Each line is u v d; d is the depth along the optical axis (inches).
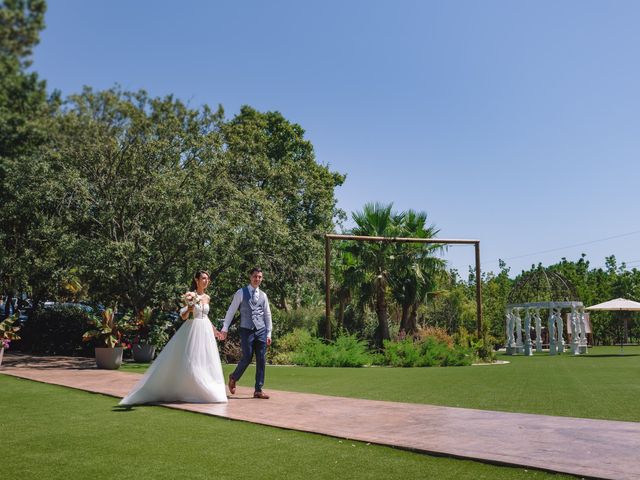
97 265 604.1
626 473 138.4
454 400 301.9
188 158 685.9
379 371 532.4
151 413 238.7
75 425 209.5
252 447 173.0
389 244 919.7
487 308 1325.0
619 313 1555.1
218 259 688.4
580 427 203.8
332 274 969.5
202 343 274.1
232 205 669.3
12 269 695.1
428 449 165.5
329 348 658.2
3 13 454.9
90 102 577.6
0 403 269.4
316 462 154.6
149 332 620.7
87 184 613.0
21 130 538.0
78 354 728.3
